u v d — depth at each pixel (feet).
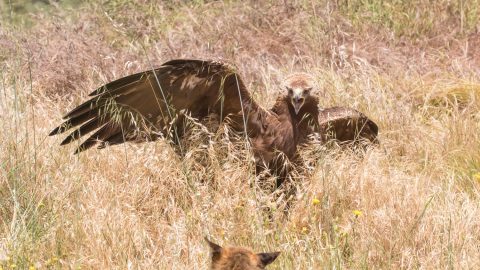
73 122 85.56
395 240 73.87
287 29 124.06
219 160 84.58
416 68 118.52
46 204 79.05
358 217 77.77
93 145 85.76
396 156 95.96
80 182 80.94
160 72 83.25
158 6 129.08
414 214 76.54
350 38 124.88
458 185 88.53
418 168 93.71
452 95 111.24
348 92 109.29
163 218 80.43
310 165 85.10
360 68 111.14
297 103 84.38
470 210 77.61
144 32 122.42
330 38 122.52
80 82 109.70
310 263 70.23
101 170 84.84
